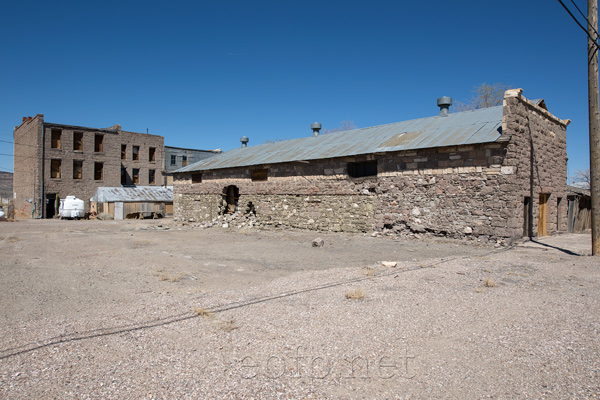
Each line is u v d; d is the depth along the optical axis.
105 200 35.12
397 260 10.02
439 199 13.96
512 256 10.34
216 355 3.91
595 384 3.29
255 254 11.45
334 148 18.28
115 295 6.51
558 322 4.90
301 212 18.56
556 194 16.20
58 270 8.87
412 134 16.09
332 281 7.31
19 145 42.47
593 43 10.05
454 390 3.24
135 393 3.16
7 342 4.20
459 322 4.92
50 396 3.08
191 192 25.64
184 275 8.34
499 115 14.67
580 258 9.90
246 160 22.38
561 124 16.73
